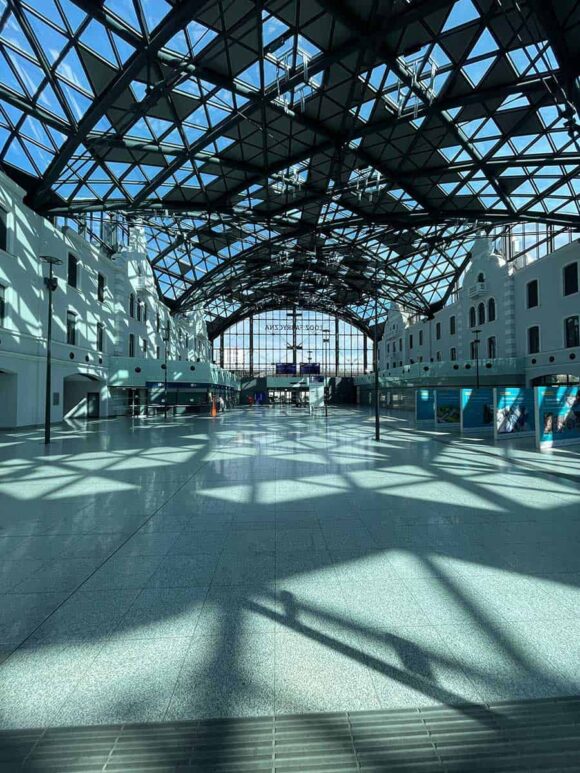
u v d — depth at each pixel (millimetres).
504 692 2596
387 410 45125
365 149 21188
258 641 3133
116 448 13969
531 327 32375
